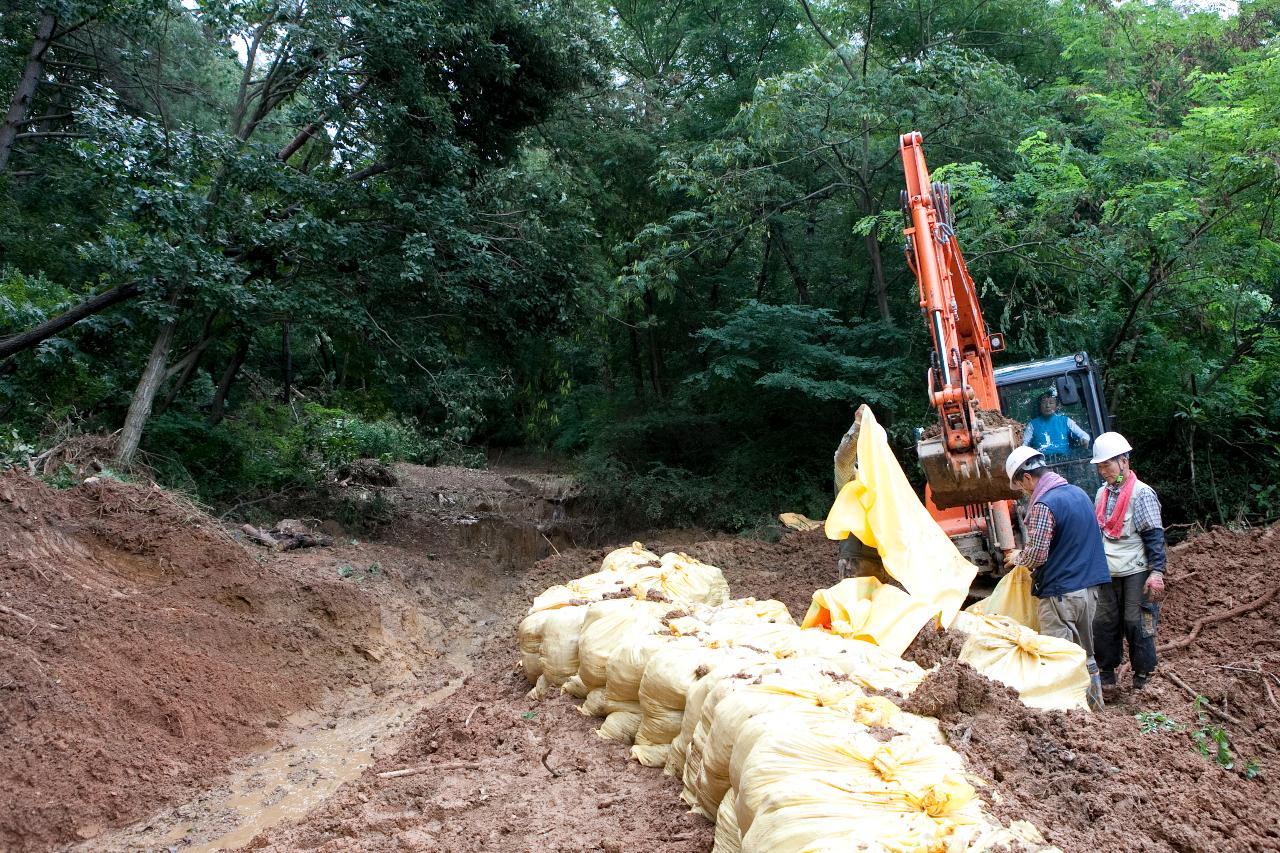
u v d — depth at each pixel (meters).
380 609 10.23
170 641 7.84
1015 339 14.40
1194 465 12.39
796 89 15.56
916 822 3.18
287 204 13.48
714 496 16.19
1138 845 3.40
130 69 15.38
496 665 8.71
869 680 4.73
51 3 12.47
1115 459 6.16
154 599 8.41
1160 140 12.75
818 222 17.72
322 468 16.69
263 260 13.63
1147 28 15.41
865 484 6.39
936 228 7.54
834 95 15.29
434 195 13.92
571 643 6.98
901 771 3.51
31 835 5.58
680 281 18.41
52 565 8.15
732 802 3.99
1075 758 4.00
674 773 5.15
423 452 25.00
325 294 13.15
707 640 5.70
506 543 15.32
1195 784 4.06
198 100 17.83
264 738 7.30
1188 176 12.04
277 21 12.83
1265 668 6.11
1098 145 15.07
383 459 20.81
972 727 4.19
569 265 15.24
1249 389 12.58
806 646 5.30
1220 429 12.45
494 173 14.77
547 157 18.67
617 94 18.19
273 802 6.16
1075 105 15.90
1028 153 14.21
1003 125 14.81
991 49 18.22
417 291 14.02
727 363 15.24
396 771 6.03
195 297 12.04
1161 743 4.36
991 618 5.61
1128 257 12.20
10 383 13.16
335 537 13.71
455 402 14.62
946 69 15.17
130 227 12.95
